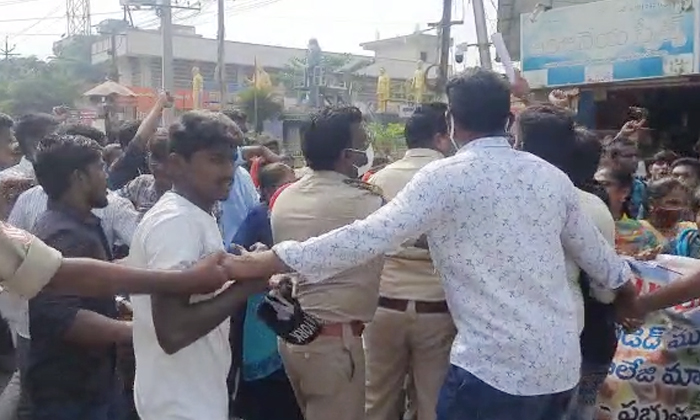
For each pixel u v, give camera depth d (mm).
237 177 5270
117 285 2242
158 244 2408
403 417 4215
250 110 30953
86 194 3168
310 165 3506
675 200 4828
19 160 5551
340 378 3359
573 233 2725
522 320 2488
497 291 2508
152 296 2354
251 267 2457
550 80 13305
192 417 2430
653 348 3477
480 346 2514
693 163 6797
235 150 2604
